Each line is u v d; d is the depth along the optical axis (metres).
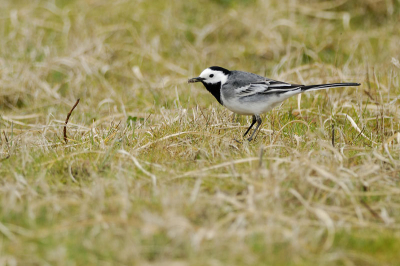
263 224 7.45
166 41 18.98
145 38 18.84
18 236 7.31
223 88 11.24
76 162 9.63
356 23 20.05
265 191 8.12
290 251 6.91
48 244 7.04
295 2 20.56
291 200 8.24
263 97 10.98
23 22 19.67
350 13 20.30
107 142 10.94
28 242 7.15
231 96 11.14
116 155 9.91
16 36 18.78
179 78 16.59
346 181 8.59
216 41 19.17
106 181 8.80
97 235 7.26
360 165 9.27
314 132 11.13
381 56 17.22
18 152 10.42
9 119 13.64
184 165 9.61
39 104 14.98
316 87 10.99
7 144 10.86
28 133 12.17
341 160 9.20
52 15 20.41
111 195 8.38
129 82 16.69
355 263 6.87
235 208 7.97
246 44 18.89
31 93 15.41
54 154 10.12
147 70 17.45
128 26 19.36
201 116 12.20
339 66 16.66
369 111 12.63
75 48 17.95
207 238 7.11
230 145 10.48
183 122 11.73
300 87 10.95
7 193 8.30
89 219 7.62
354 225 7.67
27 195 8.35
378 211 8.11
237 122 12.42
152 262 6.77
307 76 15.41
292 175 8.70
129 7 20.38
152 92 15.27
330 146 9.41
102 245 7.01
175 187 8.45
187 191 8.39
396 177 9.00
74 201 8.01
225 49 18.75
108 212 7.89
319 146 10.24
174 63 17.95
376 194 8.32
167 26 19.45
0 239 7.25
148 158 9.95
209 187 8.70
